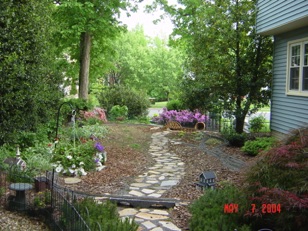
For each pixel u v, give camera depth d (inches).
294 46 386.9
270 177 156.5
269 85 456.8
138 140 476.7
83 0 602.2
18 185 197.2
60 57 715.4
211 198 193.6
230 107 470.3
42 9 246.1
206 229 156.6
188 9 756.6
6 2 204.5
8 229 169.3
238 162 334.6
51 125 398.6
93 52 729.0
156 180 277.3
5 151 290.4
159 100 1503.4
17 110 215.8
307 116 346.0
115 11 651.5
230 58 468.1
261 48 459.2
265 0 404.8
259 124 525.7
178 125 594.2
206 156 369.1
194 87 487.8
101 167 305.9
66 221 157.2
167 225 183.0
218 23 455.8
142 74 1327.5
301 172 150.5
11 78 204.5
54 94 358.3
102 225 148.8
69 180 268.1
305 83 359.6
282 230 150.3
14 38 209.3
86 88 671.8
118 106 731.4
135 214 200.7
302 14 314.0
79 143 344.2
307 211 142.5
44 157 303.7
